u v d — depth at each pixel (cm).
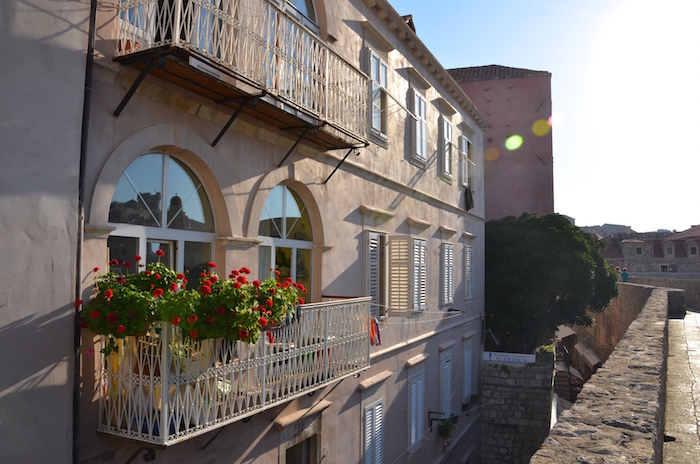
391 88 1271
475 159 2092
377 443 1132
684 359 970
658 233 7112
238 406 602
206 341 554
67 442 488
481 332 2159
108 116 556
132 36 597
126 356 523
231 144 732
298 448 906
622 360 644
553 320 2502
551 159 2853
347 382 1014
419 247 1333
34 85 474
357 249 1092
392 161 1271
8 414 448
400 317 1302
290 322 688
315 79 780
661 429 514
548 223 2528
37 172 476
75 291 504
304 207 947
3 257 449
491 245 2439
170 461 605
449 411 1647
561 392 2916
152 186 637
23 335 461
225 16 603
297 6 935
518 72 2986
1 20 450
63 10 500
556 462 335
